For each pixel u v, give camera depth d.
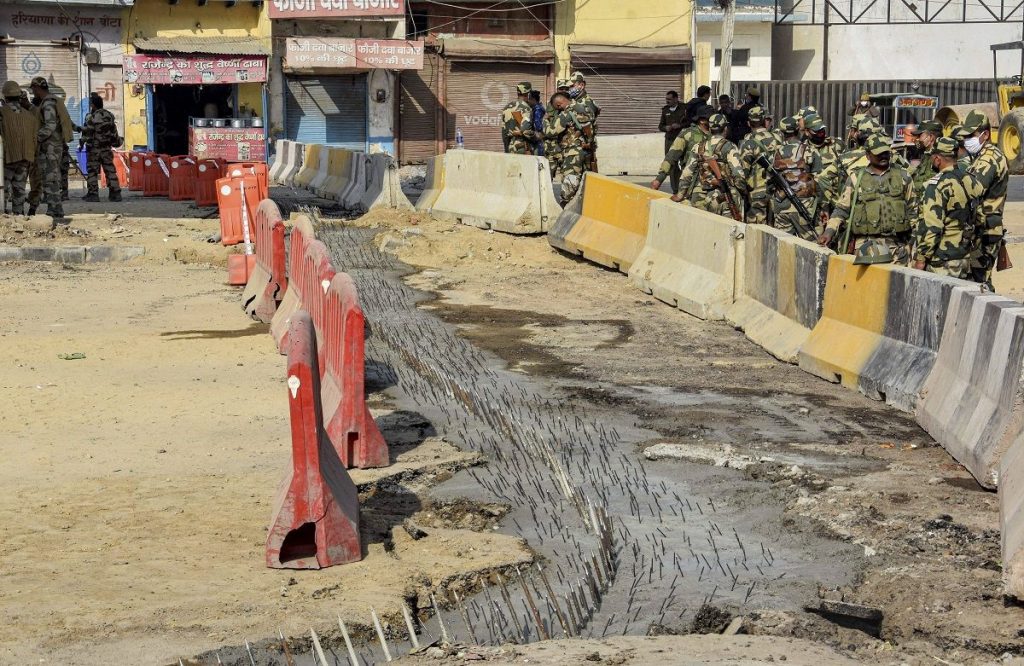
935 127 16.62
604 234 22.28
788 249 15.23
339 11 54.91
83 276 21.55
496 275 21.52
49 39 50.25
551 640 6.93
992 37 70.38
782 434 11.41
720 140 19.81
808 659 6.62
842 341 13.58
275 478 9.93
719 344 15.79
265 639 6.93
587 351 15.36
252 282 18.52
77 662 6.59
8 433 11.37
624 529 8.97
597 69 60.94
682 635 7.12
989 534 8.56
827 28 69.50
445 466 10.38
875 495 9.38
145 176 37.84
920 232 13.75
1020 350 9.51
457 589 7.85
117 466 10.29
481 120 59.78
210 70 52.59
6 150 26.16
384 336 16.20
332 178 35.69
